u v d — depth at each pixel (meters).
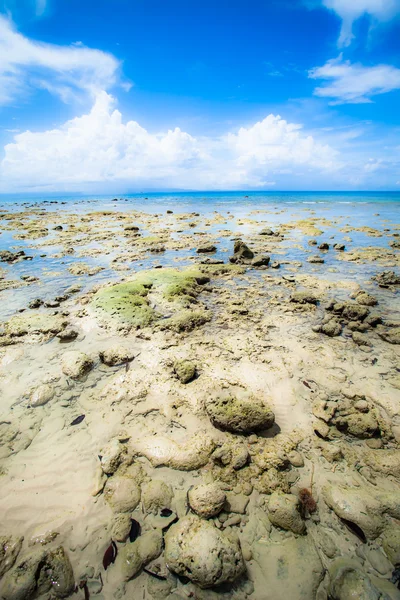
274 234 24.05
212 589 3.20
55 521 3.84
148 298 10.76
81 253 18.48
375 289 12.02
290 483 4.31
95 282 12.99
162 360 7.11
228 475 4.42
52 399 5.93
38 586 3.26
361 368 6.83
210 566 3.18
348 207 50.09
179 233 25.66
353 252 17.83
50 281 13.20
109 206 58.84
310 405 5.76
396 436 5.05
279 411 5.62
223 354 7.38
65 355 7.13
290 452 4.76
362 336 8.06
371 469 4.50
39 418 5.46
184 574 3.29
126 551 3.52
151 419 5.44
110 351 7.15
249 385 6.26
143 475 4.44
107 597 3.17
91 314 9.34
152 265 15.76
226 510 3.97
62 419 5.45
